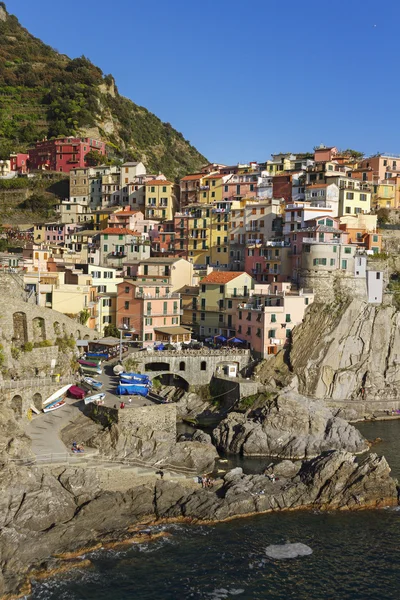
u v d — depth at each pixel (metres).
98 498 72.88
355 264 133.00
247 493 77.81
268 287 132.00
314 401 105.62
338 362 121.81
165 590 60.44
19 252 168.62
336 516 75.75
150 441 86.38
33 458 75.94
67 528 67.44
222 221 160.38
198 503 75.19
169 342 126.69
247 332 126.88
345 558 67.19
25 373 97.62
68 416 91.31
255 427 98.31
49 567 62.44
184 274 147.38
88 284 128.88
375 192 166.12
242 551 67.62
